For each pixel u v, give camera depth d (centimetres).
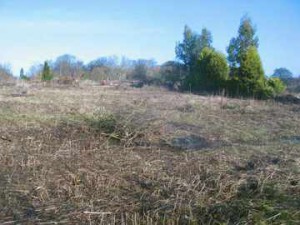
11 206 538
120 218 510
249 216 503
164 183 630
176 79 3184
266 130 1099
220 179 636
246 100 1842
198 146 899
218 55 2395
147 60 4697
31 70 4406
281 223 487
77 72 4422
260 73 2136
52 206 539
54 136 920
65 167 698
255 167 708
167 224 495
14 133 923
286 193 584
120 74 4325
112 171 687
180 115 1271
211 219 504
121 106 1430
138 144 900
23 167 693
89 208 534
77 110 1245
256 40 2927
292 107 1627
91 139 907
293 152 827
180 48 3381
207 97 1909
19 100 1463
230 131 1069
